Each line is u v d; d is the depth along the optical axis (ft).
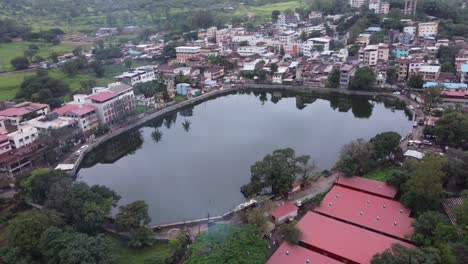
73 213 299.79
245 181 394.93
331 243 266.36
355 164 359.66
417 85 632.38
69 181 334.03
